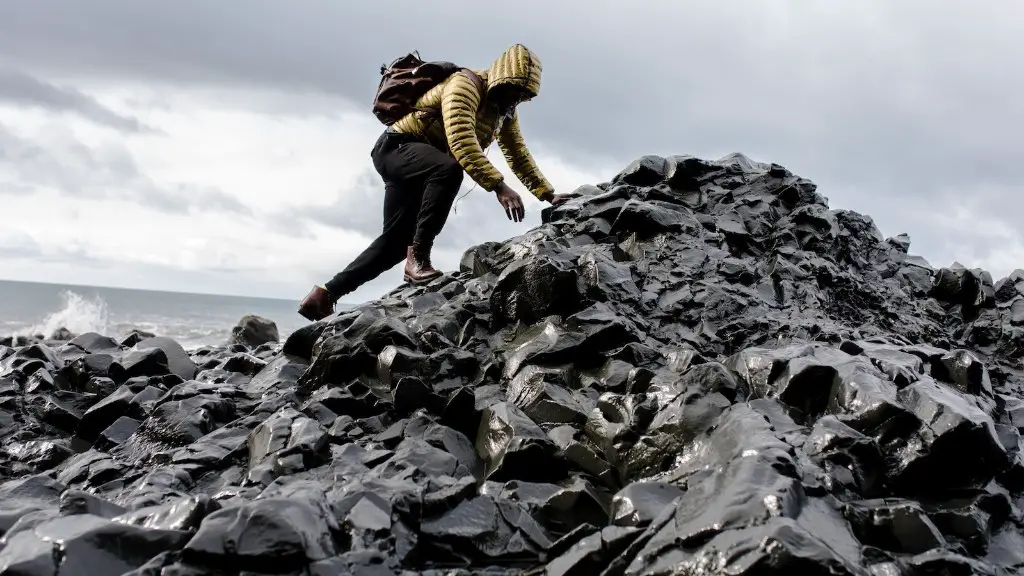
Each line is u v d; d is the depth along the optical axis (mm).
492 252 5727
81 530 2352
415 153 5438
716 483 2510
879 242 6848
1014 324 6047
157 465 3689
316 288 5715
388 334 4379
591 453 3357
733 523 2225
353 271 5750
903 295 6133
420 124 5477
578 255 4996
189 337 33156
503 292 4656
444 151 5582
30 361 4910
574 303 4500
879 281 6164
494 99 5328
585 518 2930
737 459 2590
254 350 6500
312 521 2428
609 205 5840
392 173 5578
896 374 3430
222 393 4379
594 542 2504
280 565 2256
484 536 2736
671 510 2506
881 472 2916
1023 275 6609
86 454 3857
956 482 2920
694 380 3410
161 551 2377
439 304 5160
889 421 3035
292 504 2438
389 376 4133
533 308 4520
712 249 5285
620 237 5559
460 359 4328
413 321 4816
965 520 2656
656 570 2193
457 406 3789
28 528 2449
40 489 3223
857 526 2484
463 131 5082
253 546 2254
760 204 6066
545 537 2816
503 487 3150
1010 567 2582
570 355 4129
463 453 3574
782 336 4449
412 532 2658
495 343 4598
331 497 2732
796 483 2441
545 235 5617
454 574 2561
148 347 5254
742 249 5660
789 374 3521
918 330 5656
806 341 4336
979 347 6082
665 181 6242
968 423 2855
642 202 5582
